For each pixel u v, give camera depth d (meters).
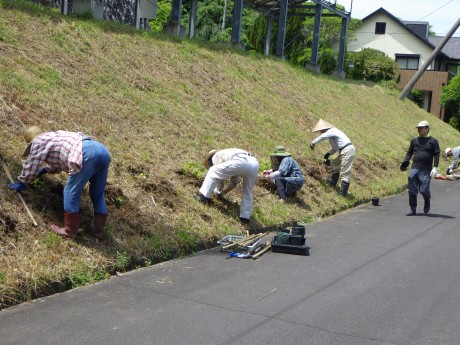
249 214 8.80
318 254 7.78
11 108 8.11
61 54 10.84
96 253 6.36
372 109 23.30
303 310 5.51
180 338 4.70
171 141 10.27
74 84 10.03
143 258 6.75
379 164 16.39
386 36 43.41
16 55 9.76
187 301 5.60
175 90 12.66
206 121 12.07
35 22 11.41
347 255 7.80
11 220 6.10
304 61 31.62
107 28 13.55
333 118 18.41
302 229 8.05
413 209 11.48
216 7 36.19
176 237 7.45
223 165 8.59
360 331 5.04
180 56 14.80
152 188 8.27
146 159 9.10
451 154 18.58
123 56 12.56
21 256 5.73
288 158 10.53
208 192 8.66
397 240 8.93
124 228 7.05
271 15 25.70
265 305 5.60
